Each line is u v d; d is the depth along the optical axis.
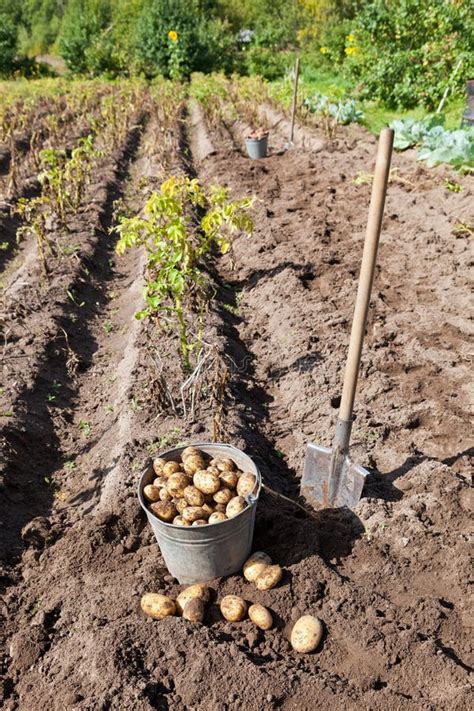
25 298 3.25
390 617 1.67
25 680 1.58
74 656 1.59
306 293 3.26
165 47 13.98
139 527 1.94
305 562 1.77
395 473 2.13
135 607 1.70
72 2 18.86
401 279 3.47
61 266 3.62
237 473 1.78
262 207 4.56
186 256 2.34
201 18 15.29
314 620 1.63
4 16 15.71
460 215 4.18
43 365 2.76
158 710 1.46
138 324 2.99
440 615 1.68
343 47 12.66
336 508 2.01
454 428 2.35
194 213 4.41
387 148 1.56
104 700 1.46
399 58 7.72
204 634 1.59
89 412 2.59
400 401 2.48
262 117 8.15
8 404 2.45
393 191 4.79
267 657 1.59
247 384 2.62
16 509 2.08
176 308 2.39
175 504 1.71
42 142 7.05
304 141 6.59
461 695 1.48
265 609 1.65
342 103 7.44
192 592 1.69
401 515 1.92
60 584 1.80
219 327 2.94
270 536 1.89
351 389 1.85
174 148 6.30
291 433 2.39
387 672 1.56
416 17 8.08
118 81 13.66
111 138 6.60
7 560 1.89
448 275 3.47
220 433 2.15
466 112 5.87
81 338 3.09
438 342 2.87
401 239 3.96
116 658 1.53
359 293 1.73
